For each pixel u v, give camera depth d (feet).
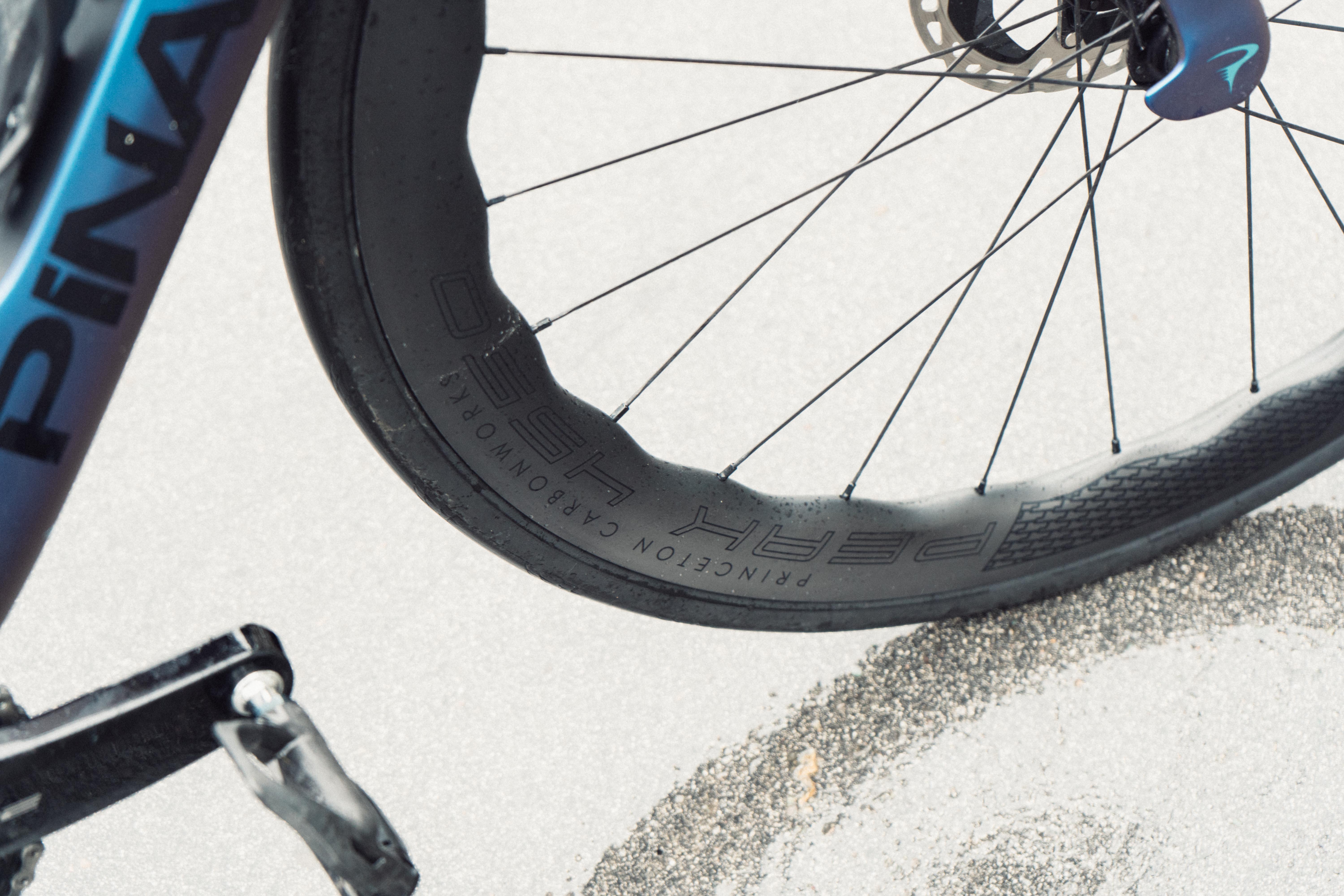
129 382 5.35
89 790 2.46
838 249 5.64
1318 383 4.13
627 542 3.45
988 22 3.50
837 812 4.06
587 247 5.70
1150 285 5.42
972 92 6.08
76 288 1.89
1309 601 4.44
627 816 4.11
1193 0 2.63
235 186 5.99
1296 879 3.84
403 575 4.76
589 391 5.24
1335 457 4.40
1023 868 3.90
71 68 1.79
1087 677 4.31
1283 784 4.02
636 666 4.47
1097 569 4.38
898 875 3.92
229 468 5.09
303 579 4.76
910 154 5.93
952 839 3.98
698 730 4.30
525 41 6.39
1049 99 6.05
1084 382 5.15
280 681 2.43
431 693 4.44
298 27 2.22
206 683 2.39
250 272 5.72
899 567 3.98
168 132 1.85
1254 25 2.66
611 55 3.00
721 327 5.42
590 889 3.96
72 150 1.81
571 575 3.49
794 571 3.79
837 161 5.95
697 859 4.00
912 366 5.26
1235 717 4.18
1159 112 2.83
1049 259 5.53
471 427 2.99
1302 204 5.62
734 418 5.15
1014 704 4.26
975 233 5.65
